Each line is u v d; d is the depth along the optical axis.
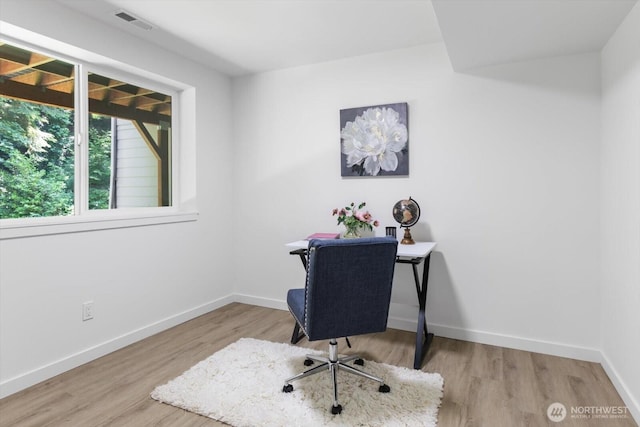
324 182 3.33
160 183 3.22
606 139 2.28
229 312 3.51
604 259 2.33
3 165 2.20
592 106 2.42
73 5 2.30
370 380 2.16
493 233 2.72
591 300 2.46
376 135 3.05
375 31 2.68
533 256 2.61
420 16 2.45
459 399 1.99
